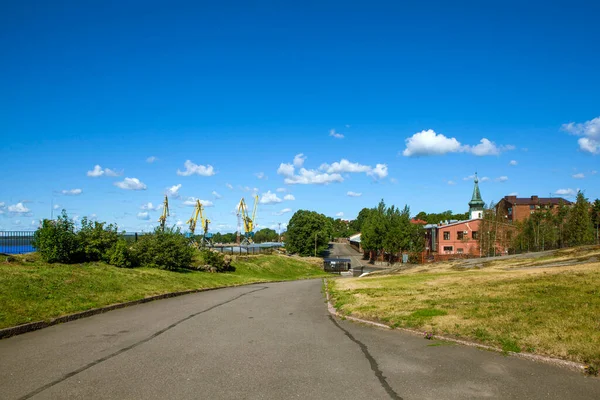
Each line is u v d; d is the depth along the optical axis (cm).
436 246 7938
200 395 555
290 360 730
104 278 1697
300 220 9894
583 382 593
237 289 2484
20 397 544
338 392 570
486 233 6469
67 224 1911
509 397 545
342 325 1086
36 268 1566
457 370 661
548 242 5731
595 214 5978
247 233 11994
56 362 707
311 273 6188
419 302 1278
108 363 704
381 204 8525
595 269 1736
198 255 3947
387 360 727
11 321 974
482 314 1012
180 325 1080
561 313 950
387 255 8038
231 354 771
